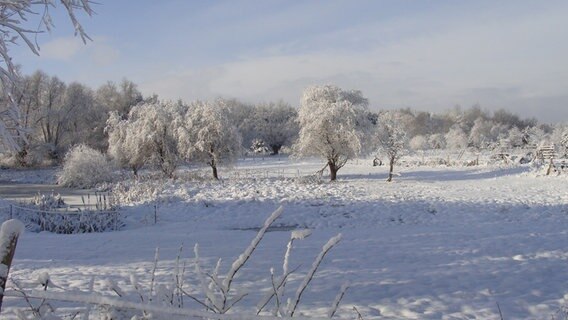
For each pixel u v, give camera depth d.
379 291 7.90
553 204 22.41
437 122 117.62
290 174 43.44
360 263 10.14
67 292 2.28
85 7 5.73
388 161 61.09
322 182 33.69
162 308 2.21
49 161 54.78
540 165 40.88
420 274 9.15
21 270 9.41
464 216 19.72
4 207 18.94
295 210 21.09
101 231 16.61
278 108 97.31
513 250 11.79
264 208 21.67
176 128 38.03
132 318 2.52
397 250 11.76
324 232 15.78
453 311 6.95
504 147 64.12
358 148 35.38
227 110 40.50
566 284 8.54
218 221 19.08
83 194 30.50
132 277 2.90
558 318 6.63
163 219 19.38
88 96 60.41
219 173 44.03
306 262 10.18
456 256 11.02
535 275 9.20
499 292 7.98
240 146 39.34
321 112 35.78
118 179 36.62
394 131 37.53
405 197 25.02
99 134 59.88
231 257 10.80
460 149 74.19
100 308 2.72
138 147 38.25
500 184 32.16
